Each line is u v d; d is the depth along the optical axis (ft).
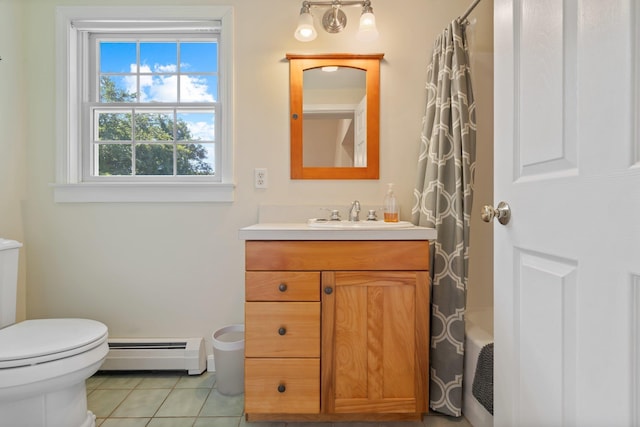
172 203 5.89
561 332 2.20
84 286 5.85
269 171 5.91
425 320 4.23
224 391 5.08
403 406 4.23
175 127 6.14
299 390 4.20
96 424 4.42
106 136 6.11
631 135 1.70
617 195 1.78
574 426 2.08
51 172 5.82
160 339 5.82
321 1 5.69
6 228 5.46
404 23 5.88
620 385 1.77
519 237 2.68
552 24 2.27
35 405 3.71
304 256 4.19
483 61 5.94
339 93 5.87
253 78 5.87
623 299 1.75
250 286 4.19
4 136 5.40
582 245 2.02
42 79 5.78
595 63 1.92
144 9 5.75
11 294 4.58
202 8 5.78
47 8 5.76
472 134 5.01
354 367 4.21
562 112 2.19
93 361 3.92
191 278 5.94
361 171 5.89
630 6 1.70
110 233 5.86
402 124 5.89
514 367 2.73
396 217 5.21
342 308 4.21
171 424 4.43
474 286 5.96
